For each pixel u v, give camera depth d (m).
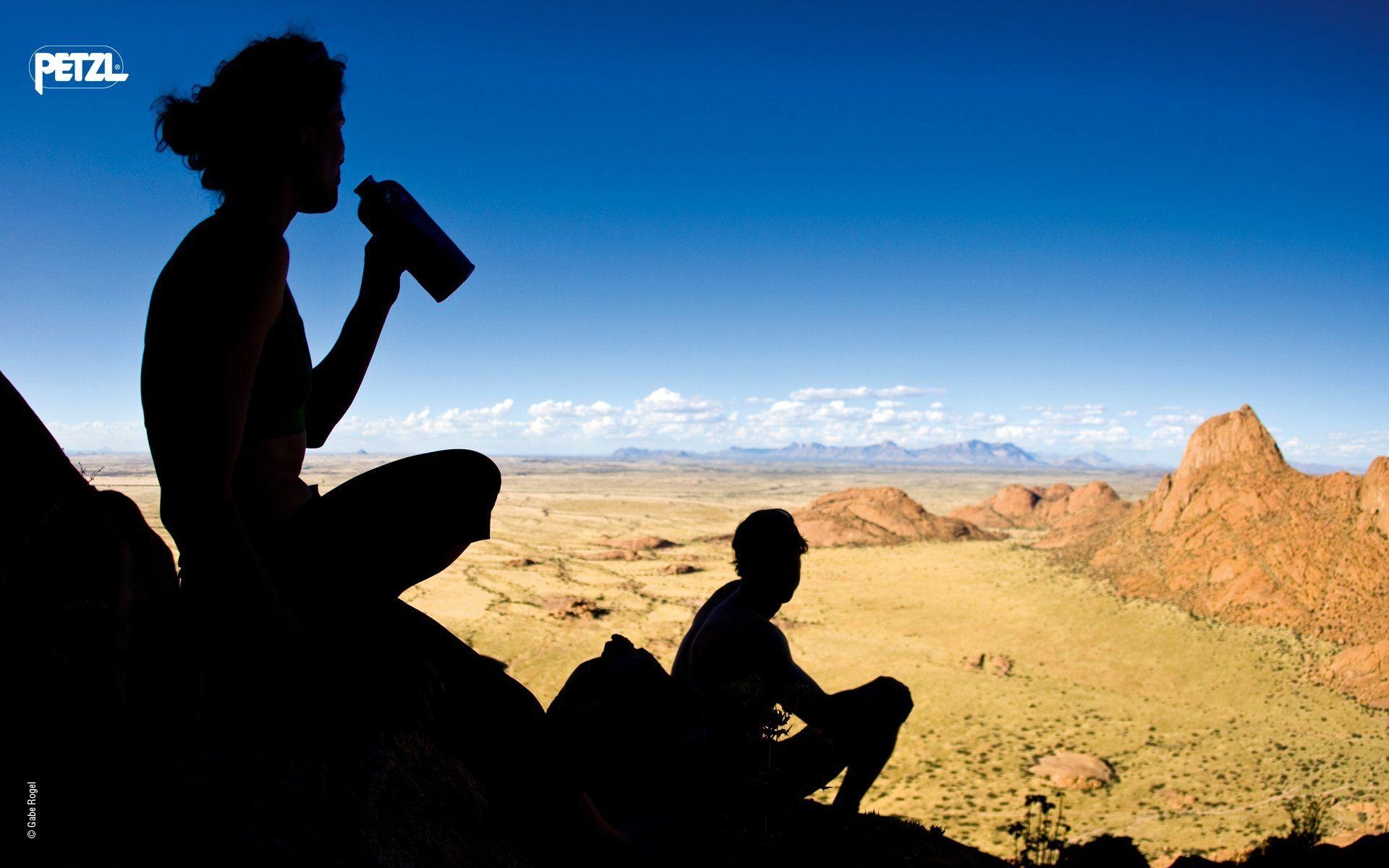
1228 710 50.78
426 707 1.66
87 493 1.33
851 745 3.03
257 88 1.53
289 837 1.31
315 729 1.53
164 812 1.22
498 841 1.86
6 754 1.10
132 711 1.29
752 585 3.16
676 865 2.41
